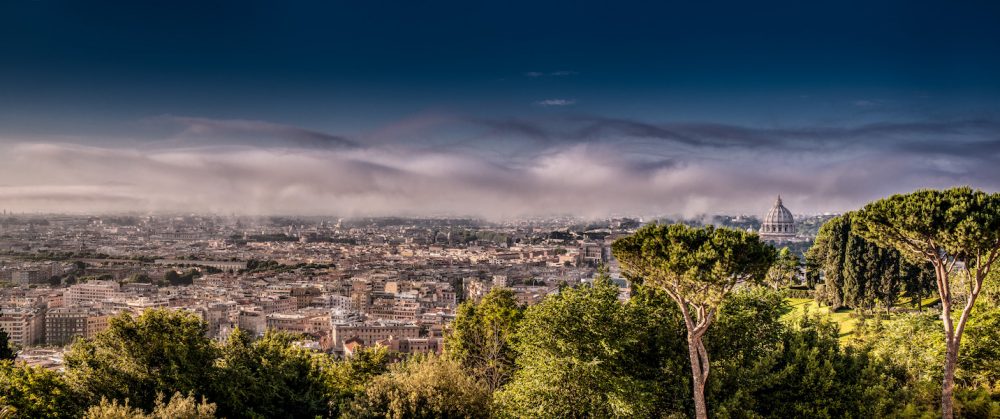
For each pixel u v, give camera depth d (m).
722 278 65.88
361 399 82.06
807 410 75.06
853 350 91.75
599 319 77.81
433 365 87.19
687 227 72.19
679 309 81.56
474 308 124.94
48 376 79.44
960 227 66.25
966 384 89.06
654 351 80.31
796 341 83.69
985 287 98.81
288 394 90.62
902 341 100.69
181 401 68.56
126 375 82.81
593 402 75.31
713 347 79.38
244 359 93.56
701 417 70.69
